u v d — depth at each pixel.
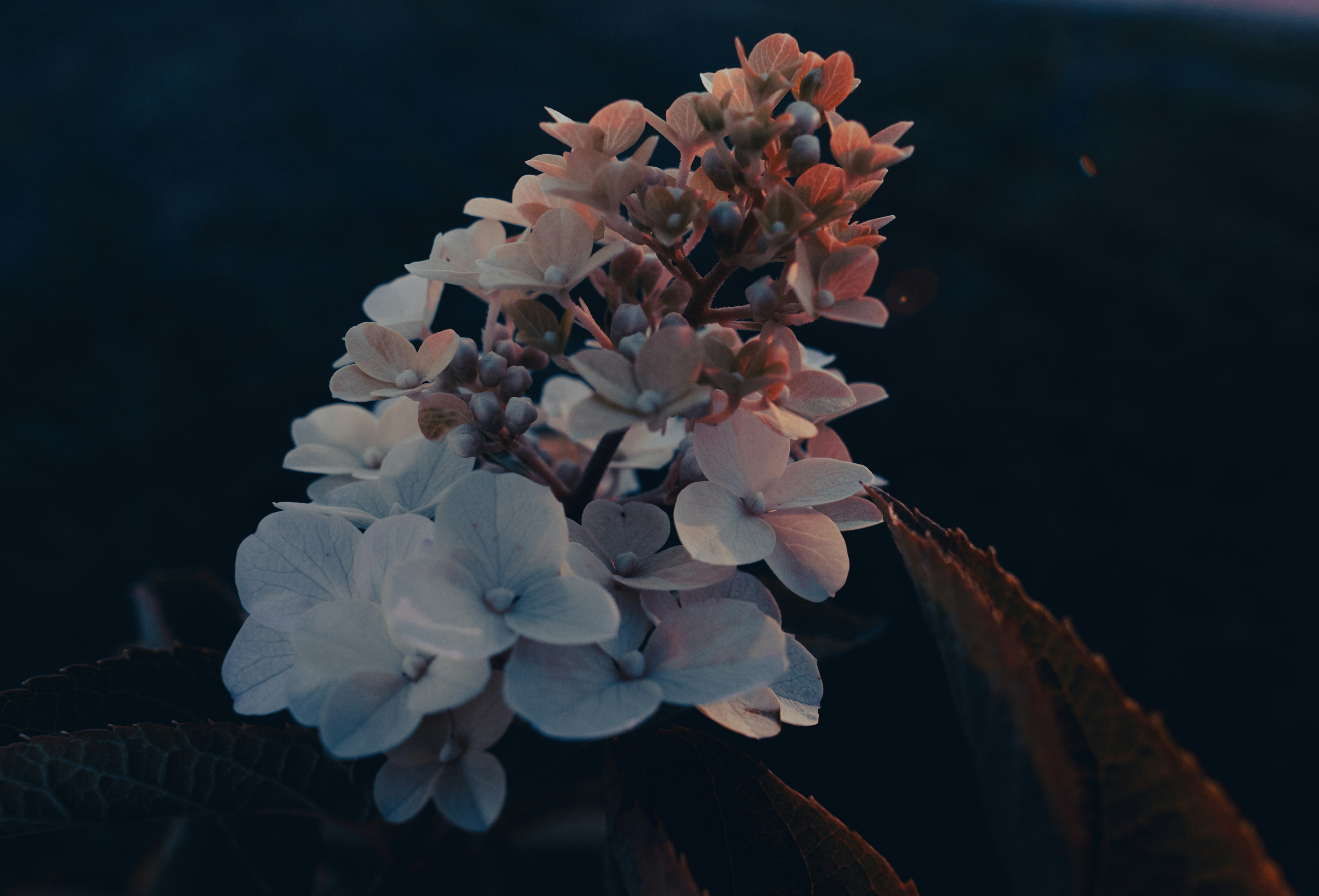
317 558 0.29
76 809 0.29
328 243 1.19
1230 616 0.79
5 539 0.81
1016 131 1.65
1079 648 0.27
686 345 0.26
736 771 0.30
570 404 0.37
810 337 1.08
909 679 0.70
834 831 0.29
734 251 0.29
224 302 1.08
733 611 0.27
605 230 0.30
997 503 0.88
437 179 1.32
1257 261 1.28
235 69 1.57
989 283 1.21
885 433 0.95
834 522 0.29
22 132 1.35
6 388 0.95
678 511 0.28
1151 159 1.59
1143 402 1.02
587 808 0.43
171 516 0.85
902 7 2.45
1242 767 0.68
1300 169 1.55
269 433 0.94
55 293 1.06
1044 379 1.04
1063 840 0.25
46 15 1.69
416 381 0.29
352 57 1.67
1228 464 0.94
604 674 0.26
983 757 0.27
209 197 1.26
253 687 0.28
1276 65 2.22
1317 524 0.87
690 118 0.29
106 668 0.31
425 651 0.26
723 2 2.26
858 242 0.29
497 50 1.75
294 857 0.35
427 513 0.30
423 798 0.26
